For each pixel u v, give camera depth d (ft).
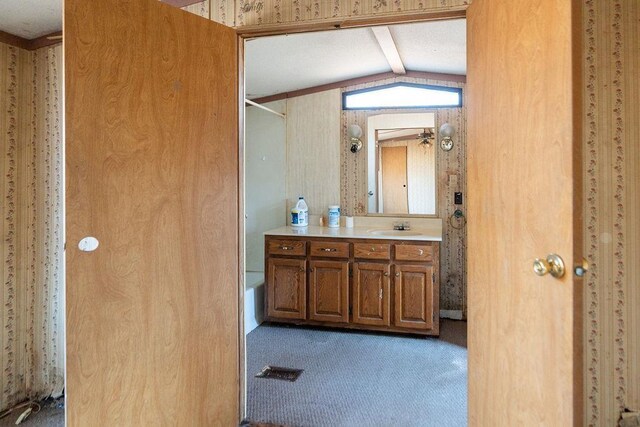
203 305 6.05
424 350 9.98
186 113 5.78
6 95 7.38
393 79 12.62
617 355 5.47
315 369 8.91
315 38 9.52
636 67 5.39
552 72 3.61
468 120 5.69
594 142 5.45
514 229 4.35
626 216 5.42
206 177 6.06
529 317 4.06
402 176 12.66
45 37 7.55
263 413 7.09
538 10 3.83
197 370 5.98
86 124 4.79
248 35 6.67
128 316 5.20
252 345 10.35
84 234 4.80
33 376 7.84
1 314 7.39
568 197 3.39
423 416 6.97
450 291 12.44
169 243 5.61
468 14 5.65
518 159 4.25
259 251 13.83
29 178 7.73
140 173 5.29
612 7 5.41
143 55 5.30
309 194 13.38
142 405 5.34
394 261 10.70
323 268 11.18
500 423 4.74
